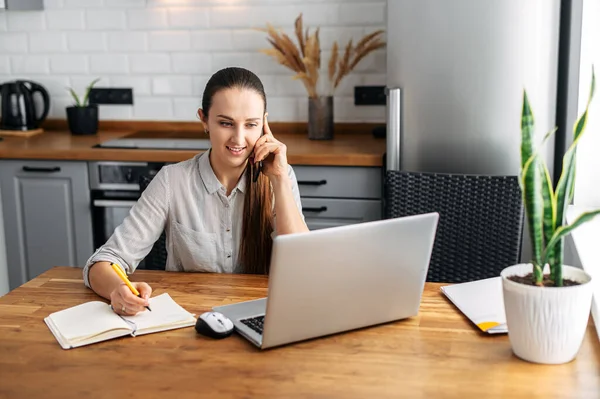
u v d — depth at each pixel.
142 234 2.10
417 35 2.96
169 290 1.93
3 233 3.51
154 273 2.07
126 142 3.56
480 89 2.92
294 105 3.80
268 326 1.55
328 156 3.19
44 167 3.43
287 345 1.61
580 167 2.86
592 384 1.43
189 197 2.14
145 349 1.60
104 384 1.45
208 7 3.78
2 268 3.54
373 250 1.58
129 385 1.45
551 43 2.85
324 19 3.69
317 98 3.55
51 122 4.00
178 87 3.89
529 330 1.50
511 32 2.86
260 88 2.04
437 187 2.62
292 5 3.71
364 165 3.20
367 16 3.65
